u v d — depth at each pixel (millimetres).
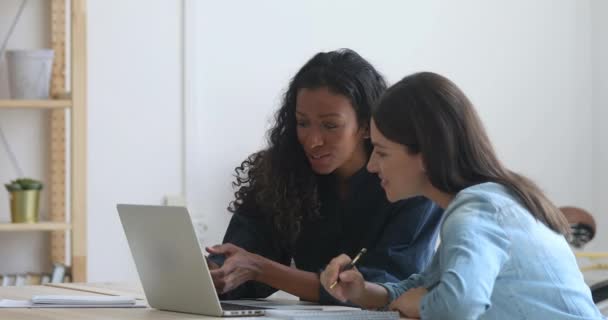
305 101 2348
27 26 3738
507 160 4500
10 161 3719
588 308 1776
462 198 1759
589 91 4598
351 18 4223
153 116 3904
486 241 1683
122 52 3861
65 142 3721
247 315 1879
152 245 1965
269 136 2555
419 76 1894
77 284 2689
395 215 2357
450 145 1825
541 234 1773
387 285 2014
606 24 4570
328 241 2496
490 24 4477
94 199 3818
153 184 3902
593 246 4570
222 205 3992
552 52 4586
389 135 1873
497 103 4484
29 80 3469
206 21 3982
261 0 4070
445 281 1638
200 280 1871
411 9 4332
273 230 2512
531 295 1728
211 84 3990
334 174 2475
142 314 1935
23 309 2053
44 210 3758
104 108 3836
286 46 4109
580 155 4590
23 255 3725
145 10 3896
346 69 2350
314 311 1858
